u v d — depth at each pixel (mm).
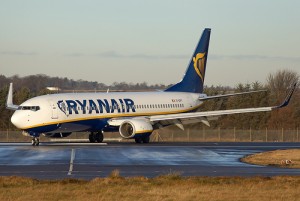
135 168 113750
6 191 81062
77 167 115000
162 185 87000
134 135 181750
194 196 77062
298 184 88312
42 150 153500
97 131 187000
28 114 170250
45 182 89188
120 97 191625
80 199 74812
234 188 84188
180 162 126000
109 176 94438
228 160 131500
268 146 178500
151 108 198500
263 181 91125
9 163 121875
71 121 176500
